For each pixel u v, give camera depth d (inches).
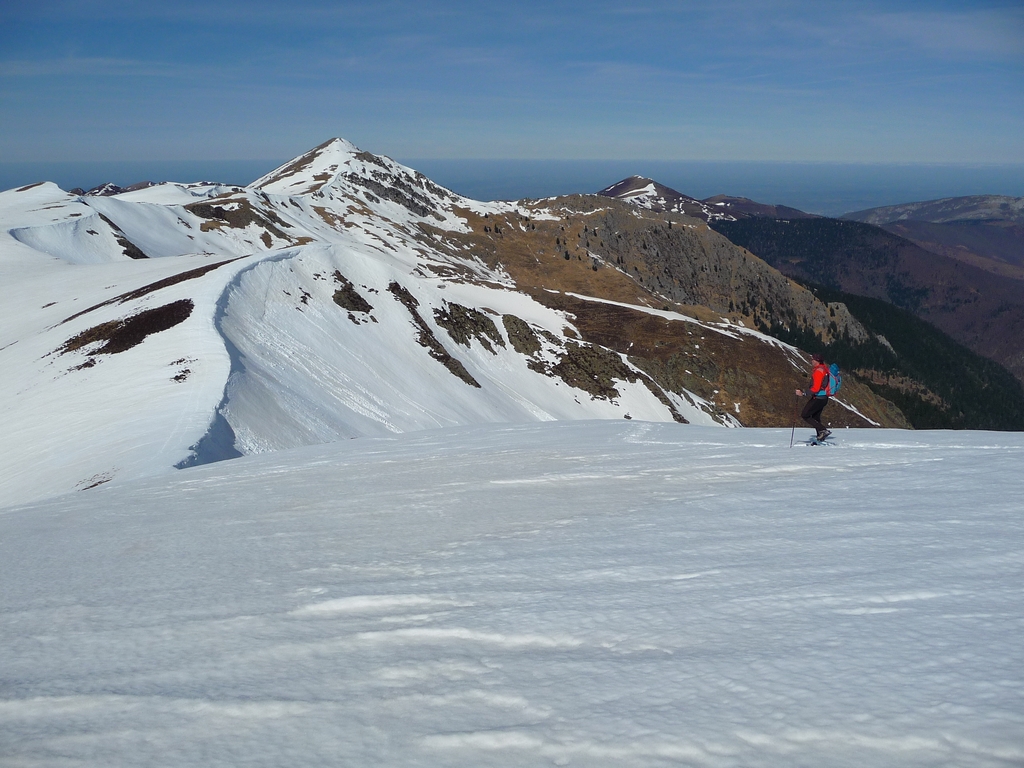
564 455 597.9
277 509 431.8
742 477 443.8
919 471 408.5
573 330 4658.0
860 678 139.0
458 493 444.5
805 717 125.6
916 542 246.7
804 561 232.4
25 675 178.2
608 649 168.2
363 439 891.4
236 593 245.0
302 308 2783.0
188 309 2188.7
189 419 1321.4
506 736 127.2
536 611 199.8
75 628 217.0
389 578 250.7
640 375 3981.3
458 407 2785.4
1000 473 378.9
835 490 366.3
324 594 233.3
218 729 138.6
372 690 152.9
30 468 1227.9
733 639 167.0
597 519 334.3
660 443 655.8
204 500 496.4
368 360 2738.7
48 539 392.8
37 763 129.0
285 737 133.3
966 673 137.0
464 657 169.2
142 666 178.4
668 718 129.6
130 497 546.9
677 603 197.9
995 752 108.5
